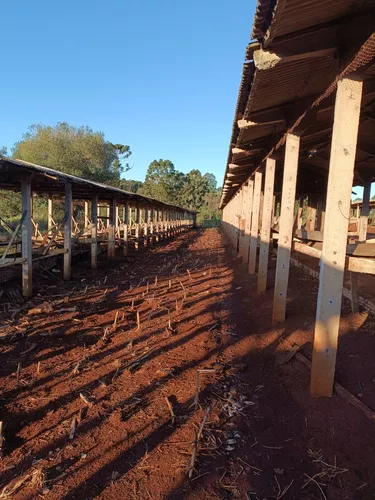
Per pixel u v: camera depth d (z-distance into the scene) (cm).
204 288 812
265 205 662
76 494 237
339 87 278
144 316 612
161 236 2331
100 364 427
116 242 1570
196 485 242
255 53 260
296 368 380
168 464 261
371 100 406
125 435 295
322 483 237
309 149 663
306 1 202
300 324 487
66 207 934
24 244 731
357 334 407
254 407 328
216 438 288
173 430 299
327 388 316
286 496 231
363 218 951
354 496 224
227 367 411
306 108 380
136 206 1812
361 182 1037
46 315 616
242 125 436
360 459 249
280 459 262
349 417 287
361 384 321
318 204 1220
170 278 962
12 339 505
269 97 364
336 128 283
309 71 310
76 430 302
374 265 308
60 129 2959
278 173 1111
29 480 250
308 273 741
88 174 2892
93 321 590
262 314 570
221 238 2545
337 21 244
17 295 732
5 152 3030
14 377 395
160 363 423
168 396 352
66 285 876
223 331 525
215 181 9881
